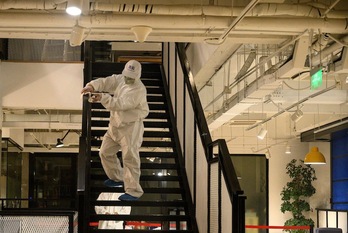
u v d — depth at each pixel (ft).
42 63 34.19
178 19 20.70
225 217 19.12
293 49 24.34
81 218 20.17
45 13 20.94
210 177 21.47
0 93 33.78
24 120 42.60
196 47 34.32
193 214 23.90
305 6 20.62
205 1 22.20
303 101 38.14
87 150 25.31
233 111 40.37
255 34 23.35
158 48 42.93
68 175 61.52
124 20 20.77
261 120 51.80
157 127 29.04
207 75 35.04
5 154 47.01
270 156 59.98
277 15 21.01
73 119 42.37
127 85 23.36
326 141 58.03
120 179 24.11
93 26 21.50
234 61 34.09
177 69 29.17
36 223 13.93
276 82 29.01
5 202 46.93
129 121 22.90
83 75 32.40
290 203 59.62
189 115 25.58
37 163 61.57
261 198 61.57
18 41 35.47
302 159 61.46
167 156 27.07
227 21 20.85
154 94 32.07
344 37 23.12
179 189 25.20
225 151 19.90
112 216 23.03
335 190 55.83
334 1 21.63
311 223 58.08
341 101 38.93
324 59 27.40
